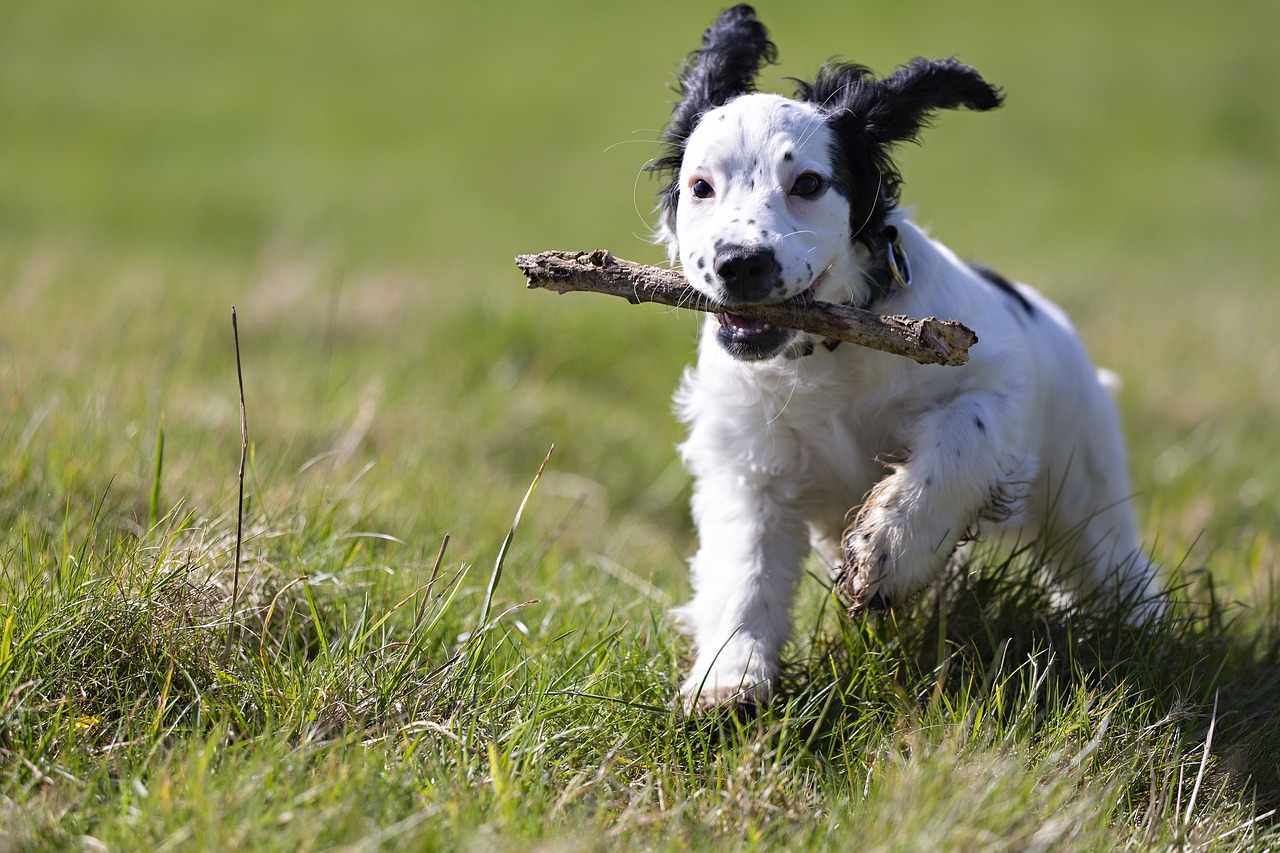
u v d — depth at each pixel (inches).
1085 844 203.8
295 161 1353.3
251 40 1861.5
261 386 446.0
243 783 201.0
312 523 291.0
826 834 207.0
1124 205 1269.7
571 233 1066.1
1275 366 594.9
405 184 1273.4
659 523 452.1
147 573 251.0
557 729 235.9
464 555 319.9
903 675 259.8
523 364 538.9
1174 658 266.2
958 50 1774.1
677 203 282.5
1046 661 260.7
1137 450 487.2
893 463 275.1
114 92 1583.4
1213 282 902.4
